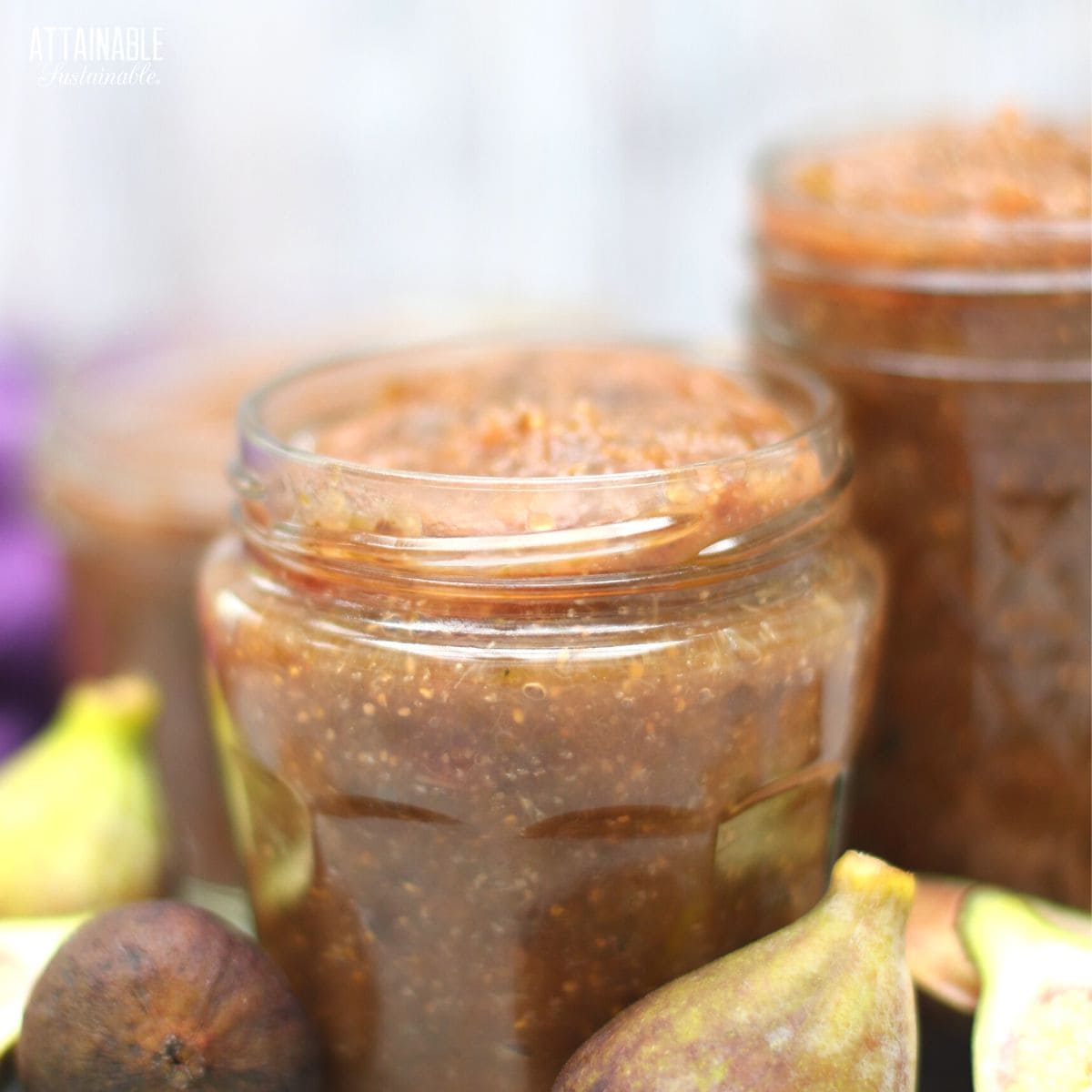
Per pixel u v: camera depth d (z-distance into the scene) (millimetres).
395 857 281
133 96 481
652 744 273
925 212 318
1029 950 295
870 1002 275
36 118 480
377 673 274
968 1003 299
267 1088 284
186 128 485
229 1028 282
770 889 292
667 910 282
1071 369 310
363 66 479
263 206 493
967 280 309
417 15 473
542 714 271
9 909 332
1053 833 330
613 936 281
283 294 492
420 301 455
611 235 491
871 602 292
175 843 354
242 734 290
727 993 274
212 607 293
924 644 326
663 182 485
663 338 344
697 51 473
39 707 423
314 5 473
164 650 372
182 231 496
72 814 338
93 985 282
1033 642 322
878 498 324
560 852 277
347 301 479
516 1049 285
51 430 390
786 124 473
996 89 460
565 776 272
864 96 468
